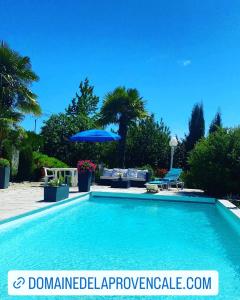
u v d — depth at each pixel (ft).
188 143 107.55
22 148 61.87
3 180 47.96
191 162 51.85
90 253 21.34
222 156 48.39
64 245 22.90
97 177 63.16
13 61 55.52
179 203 44.75
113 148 83.92
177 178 57.77
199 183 50.29
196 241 25.63
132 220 32.89
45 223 29.66
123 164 76.54
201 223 32.55
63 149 76.18
